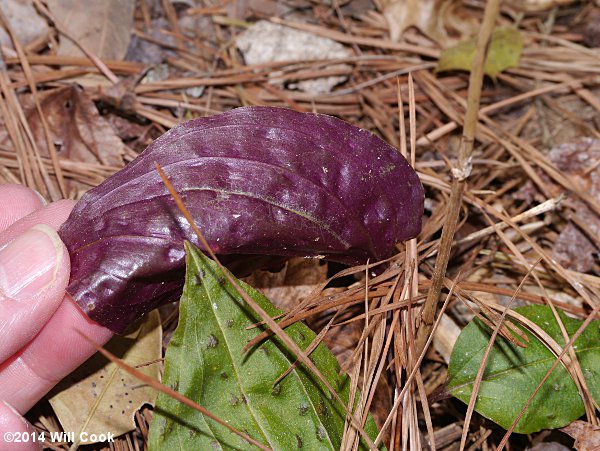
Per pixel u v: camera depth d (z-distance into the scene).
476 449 0.23
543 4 0.35
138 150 0.29
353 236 0.21
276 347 0.20
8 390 0.21
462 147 0.18
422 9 0.33
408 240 0.23
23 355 0.21
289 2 0.34
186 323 0.19
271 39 0.32
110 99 0.29
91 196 0.20
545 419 0.21
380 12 0.34
